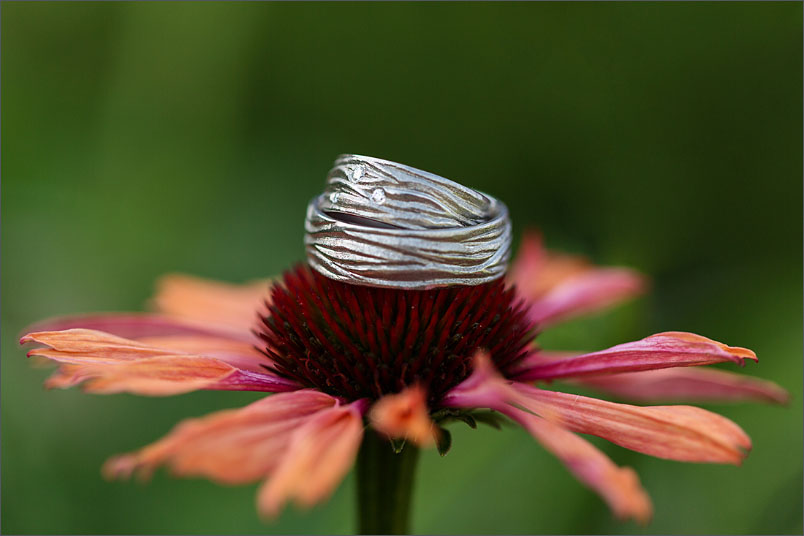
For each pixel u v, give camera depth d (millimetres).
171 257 261
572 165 303
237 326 215
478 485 225
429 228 185
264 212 292
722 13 275
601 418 178
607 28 293
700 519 220
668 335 184
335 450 166
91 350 181
